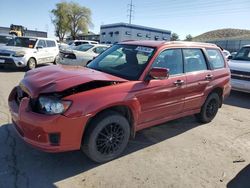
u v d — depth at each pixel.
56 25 77.31
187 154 4.60
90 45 13.29
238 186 3.78
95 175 3.74
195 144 5.04
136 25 44.69
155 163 4.20
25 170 3.72
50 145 3.49
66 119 3.45
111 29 46.28
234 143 5.24
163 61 4.76
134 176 3.79
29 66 12.70
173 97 4.88
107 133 3.95
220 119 6.71
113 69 4.66
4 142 4.43
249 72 9.09
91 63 5.13
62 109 3.45
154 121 4.72
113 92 3.88
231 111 7.66
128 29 44.06
